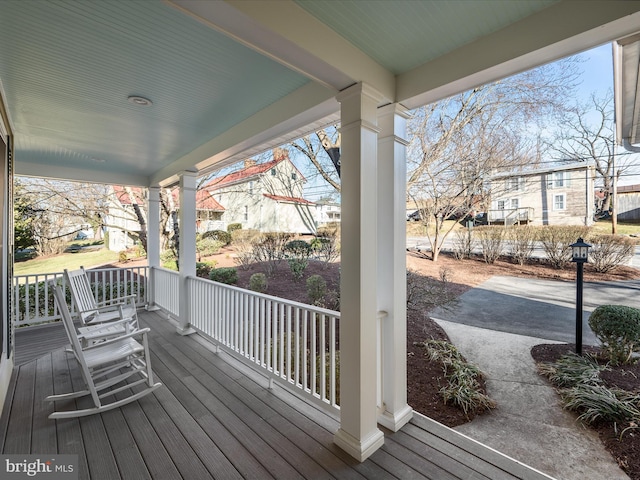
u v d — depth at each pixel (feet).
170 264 30.58
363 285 6.22
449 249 17.24
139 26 5.39
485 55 5.61
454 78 6.00
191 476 5.70
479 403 9.46
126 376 8.58
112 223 32.68
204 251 30.89
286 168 28.76
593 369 9.55
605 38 4.75
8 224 10.10
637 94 7.70
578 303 10.66
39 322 15.99
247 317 10.33
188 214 14.20
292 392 8.72
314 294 17.81
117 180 17.16
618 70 6.78
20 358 11.60
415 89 6.61
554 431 8.23
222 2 4.00
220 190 33.37
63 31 5.52
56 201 30.32
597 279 12.94
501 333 13.09
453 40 5.74
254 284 21.09
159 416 7.65
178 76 7.11
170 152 13.28
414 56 6.24
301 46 4.92
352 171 6.26
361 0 4.69
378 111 7.14
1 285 8.84
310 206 26.30
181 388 9.12
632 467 6.79
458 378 10.39
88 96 8.10
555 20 4.85
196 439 6.76
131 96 8.09
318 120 8.14
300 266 21.98
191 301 14.05
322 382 7.57
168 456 6.23
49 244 30.78
